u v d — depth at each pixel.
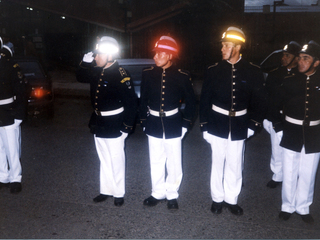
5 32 16.84
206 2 15.12
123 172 3.75
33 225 3.40
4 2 16.62
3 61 3.71
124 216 3.59
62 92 10.77
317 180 4.51
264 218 3.56
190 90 3.46
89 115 7.93
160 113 3.45
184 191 4.18
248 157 5.34
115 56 3.49
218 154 3.51
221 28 15.41
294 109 3.30
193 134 6.50
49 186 4.27
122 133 3.63
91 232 3.29
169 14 14.91
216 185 3.62
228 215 3.62
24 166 4.90
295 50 3.78
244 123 3.41
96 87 3.49
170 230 3.34
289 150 3.38
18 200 3.90
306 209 3.49
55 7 15.36
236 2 15.55
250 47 16.45
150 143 3.61
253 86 3.32
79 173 4.68
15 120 3.92
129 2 14.44
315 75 3.22
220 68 3.36
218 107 3.40
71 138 6.20
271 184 4.29
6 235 3.23
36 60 7.38
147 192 4.14
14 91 3.80
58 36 16.92
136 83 6.20
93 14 15.09
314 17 16.25
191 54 15.45
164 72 3.41
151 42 15.12
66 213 3.63
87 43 16.19
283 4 23.97
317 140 3.29
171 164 3.62
